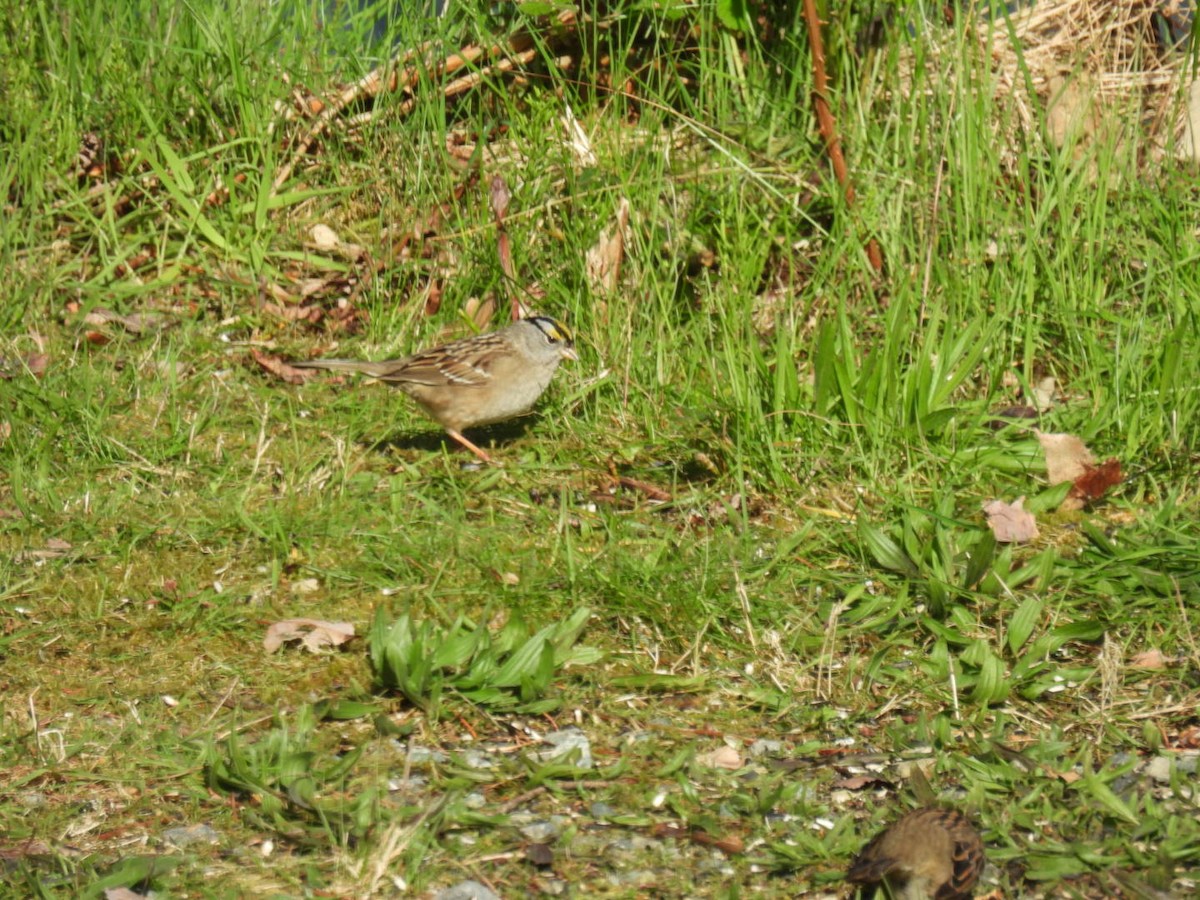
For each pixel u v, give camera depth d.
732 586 8.70
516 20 14.09
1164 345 10.87
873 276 12.09
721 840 6.49
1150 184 12.77
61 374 11.74
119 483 10.18
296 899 6.05
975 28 12.65
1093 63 13.67
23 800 6.80
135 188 13.88
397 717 7.58
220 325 12.84
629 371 11.45
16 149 13.74
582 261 12.05
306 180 14.07
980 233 11.75
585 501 10.12
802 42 13.21
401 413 11.75
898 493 9.72
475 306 12.74
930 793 6.64
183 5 14.68
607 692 7.83
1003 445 10.33
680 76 13.70
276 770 6.91
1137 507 9.67
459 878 6.22
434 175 13.57
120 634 8.35
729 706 7.73
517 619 8.05
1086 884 6.14
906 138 12.46
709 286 11.79
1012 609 8.41
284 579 8.99
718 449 10.34
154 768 7.07
